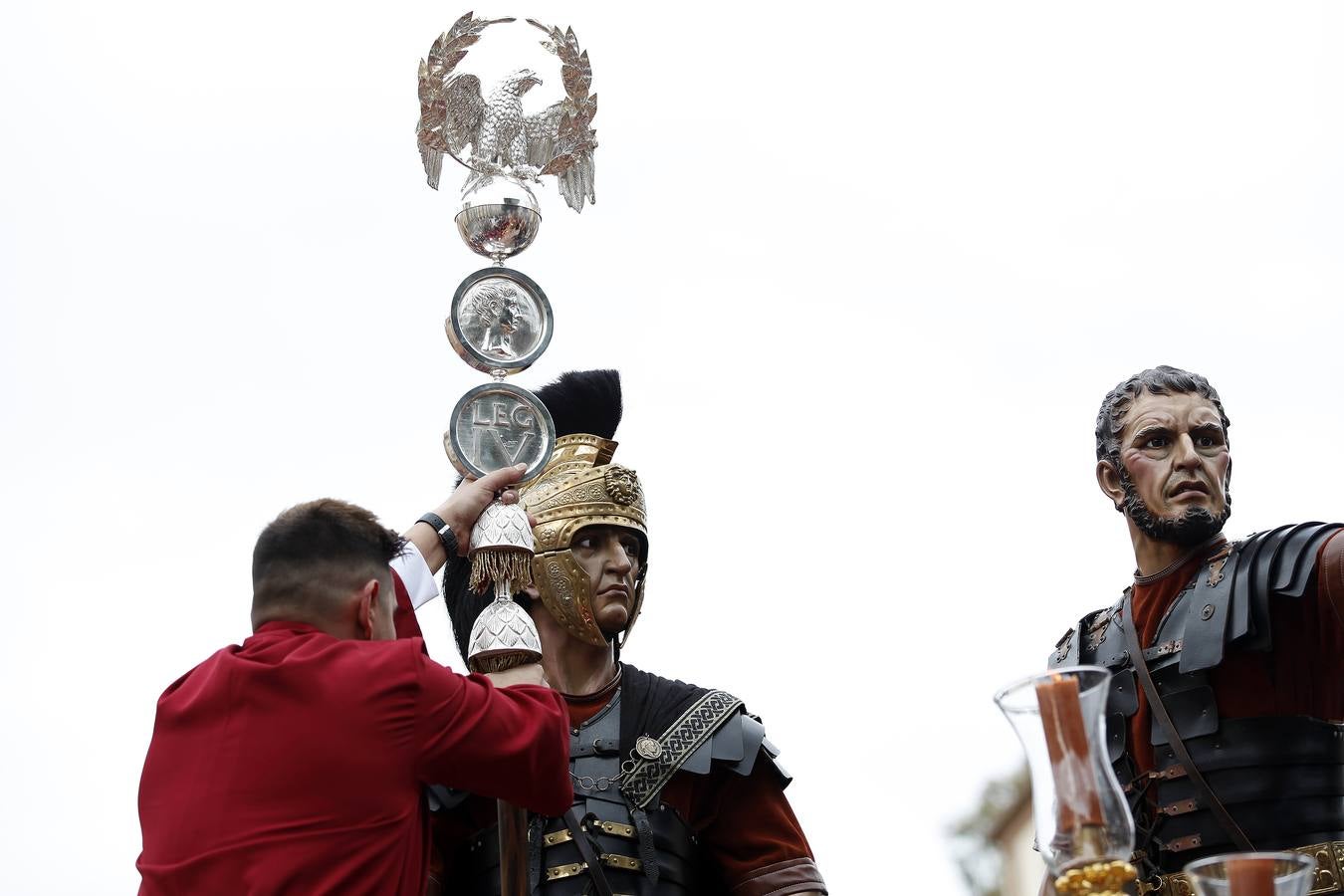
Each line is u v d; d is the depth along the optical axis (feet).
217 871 15.14
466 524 18.85
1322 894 19.49
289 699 15.69
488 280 19.80
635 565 21.95
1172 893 19.99
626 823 20.24
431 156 20.43
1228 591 20.40
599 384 23.41
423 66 20.25
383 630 16.90
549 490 21.65
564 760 16.85
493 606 18.74
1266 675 20.24
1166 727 20.39
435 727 16.01
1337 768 19.98
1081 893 13.02
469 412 19.40
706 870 20.85
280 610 16.65
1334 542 19.97
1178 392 21.62
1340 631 19.92
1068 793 13.23
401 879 15.65
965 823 39.40
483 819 20.39
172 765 15.74
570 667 21.39
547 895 19.81
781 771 21.09
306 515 16.97
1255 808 19.80
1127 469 21.47
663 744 20.71
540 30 20.84
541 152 20.71
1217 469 21.29
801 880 20.49
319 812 15.37
